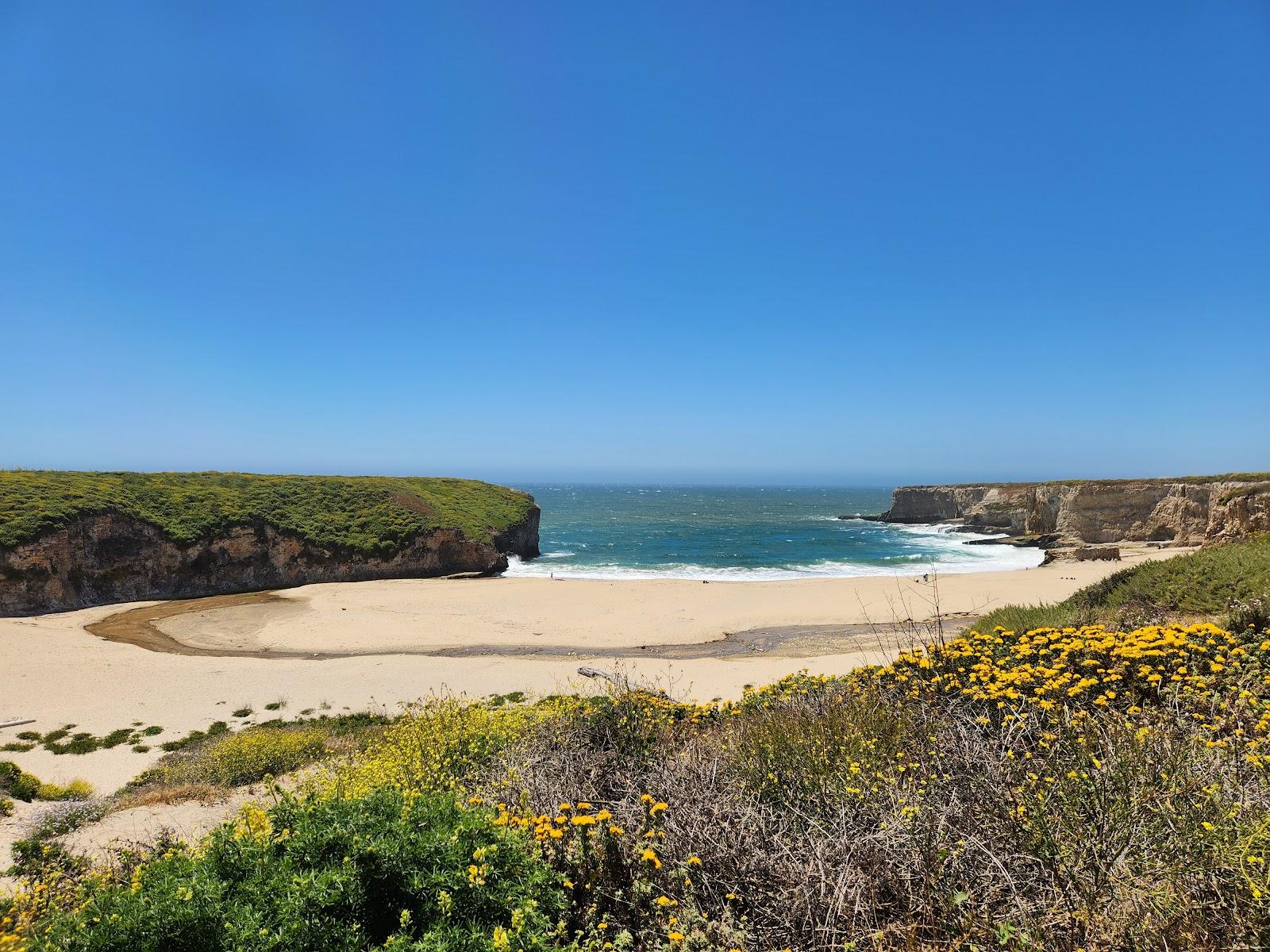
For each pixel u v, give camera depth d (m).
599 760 4.75
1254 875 2.29
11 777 11.55
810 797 3.47
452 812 3.50
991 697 4.54
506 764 5.21
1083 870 2.54
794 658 20.72
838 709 5.00
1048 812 2.80
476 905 2.84
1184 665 4.70
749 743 4.45
